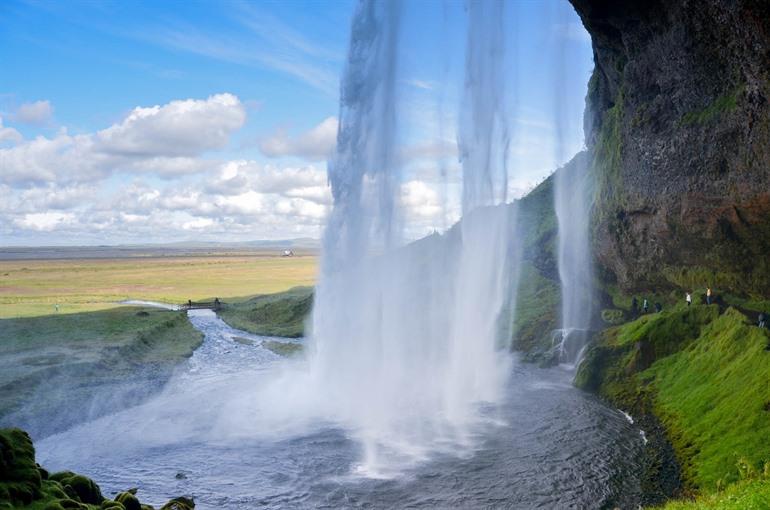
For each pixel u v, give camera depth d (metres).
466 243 58.09
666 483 28.17
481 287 58.06
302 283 157.50
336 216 49.25
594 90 75.31
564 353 55.03
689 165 46.22
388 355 49.12
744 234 43.25
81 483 19.31
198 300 116.12
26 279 167.00
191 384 51.09
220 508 26.91
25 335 68.19
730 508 19.50
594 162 70.88
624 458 31.59
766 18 33.25
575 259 72.62
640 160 53.31
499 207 58.78
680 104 47.81
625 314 58.56
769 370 31.95
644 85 52.78
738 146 40.81
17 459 17.33
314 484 29.30
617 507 26.12
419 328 53.88
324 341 49.38
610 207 60.09
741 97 39.56
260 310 95.31
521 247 86.31
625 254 59.03
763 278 43.62
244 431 37.47
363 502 27.38
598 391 44.81
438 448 33.81
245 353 66.56
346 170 48.00
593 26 57.38
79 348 60.66
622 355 46.75
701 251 48.28
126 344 63.06
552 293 71.56
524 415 39.69
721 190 42.97
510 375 51.25
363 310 49.06
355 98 45.31
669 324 45.50
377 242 49.47
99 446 35.25
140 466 31.95
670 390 39.59
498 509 26.42
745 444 27.72
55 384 48.44
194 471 31.19
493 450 33.34
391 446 34.31
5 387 45.91
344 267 49.41
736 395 32.75
